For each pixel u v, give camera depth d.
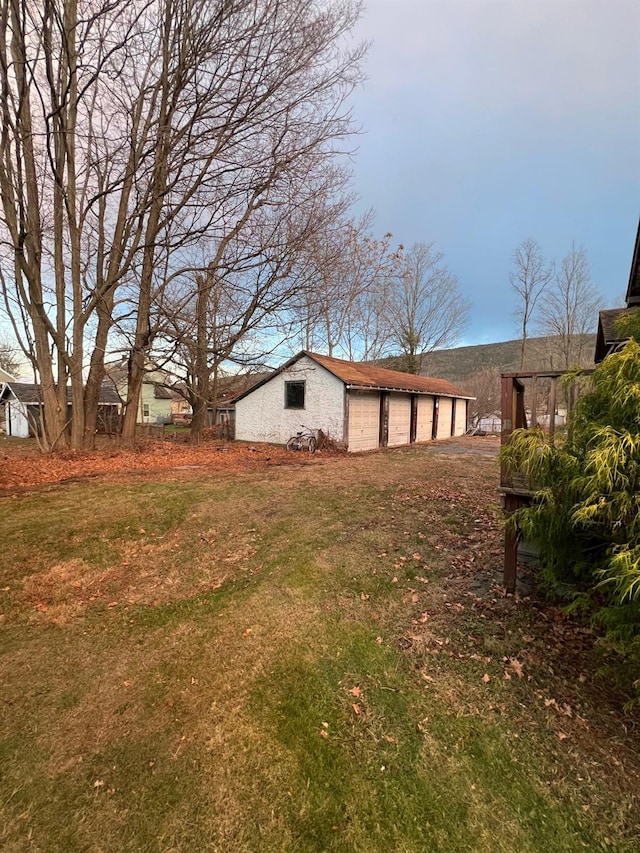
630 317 2.80
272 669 2.64
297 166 8.77
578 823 1.67
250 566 4.22
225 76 7.50
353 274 17.77
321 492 7.09
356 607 3.39
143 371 12.17
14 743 2.06
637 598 2.04
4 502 6.14
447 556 4.32
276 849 1.58
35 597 3.63
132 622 3.23
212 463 10.52
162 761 1.97
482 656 2.73
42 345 10.33
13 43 8.21
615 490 2.18
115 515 5.61
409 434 17.67
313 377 14.34
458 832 1.65
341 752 2.03
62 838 1.60
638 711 2.25
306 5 7.49
